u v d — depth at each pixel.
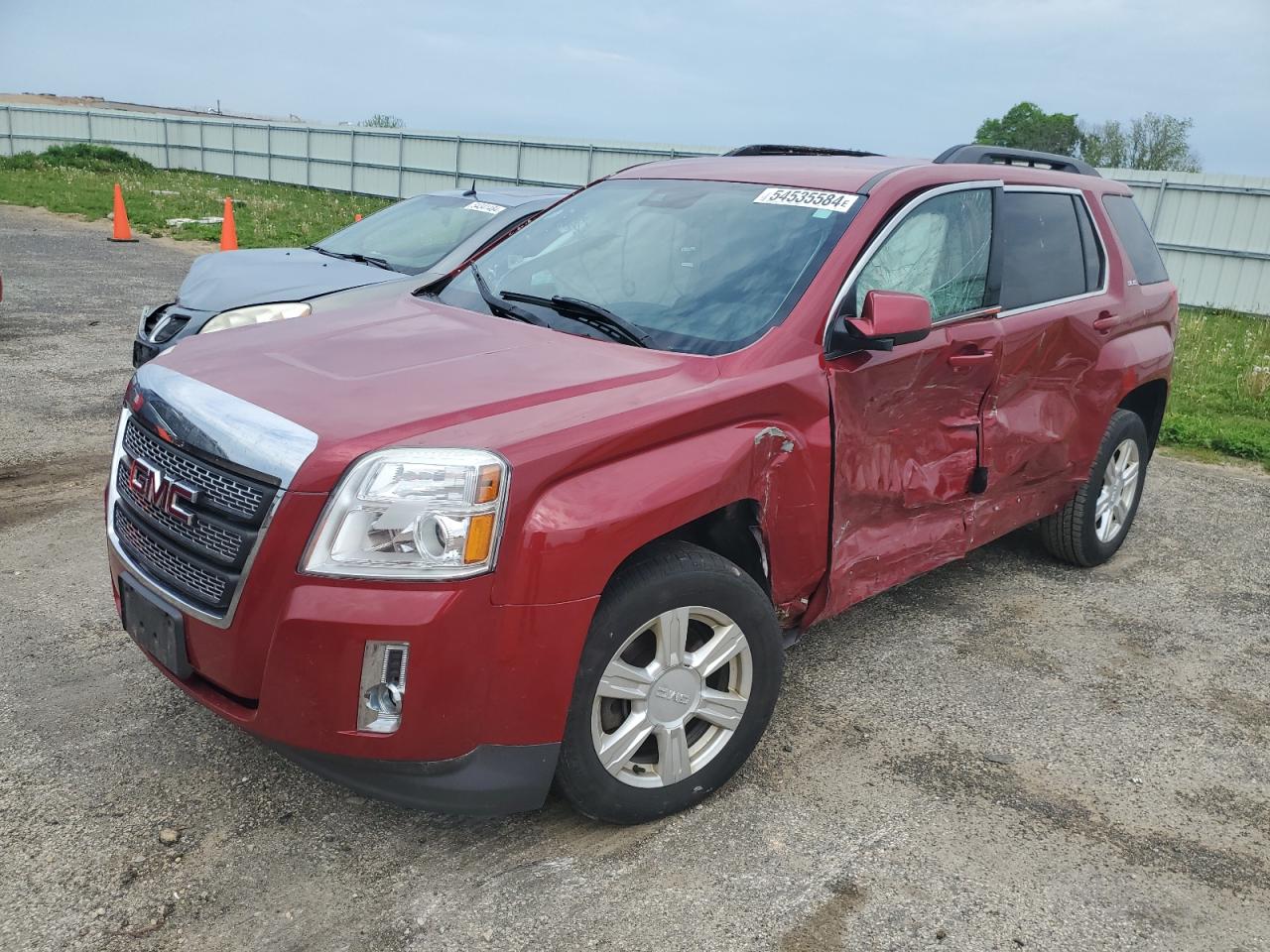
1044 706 3.79
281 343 3.17
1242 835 3.06
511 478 2.40
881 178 3.60
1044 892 2.73
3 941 2.35
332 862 2.70
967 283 3.82
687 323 3.23
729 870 2.74
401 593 2.35
